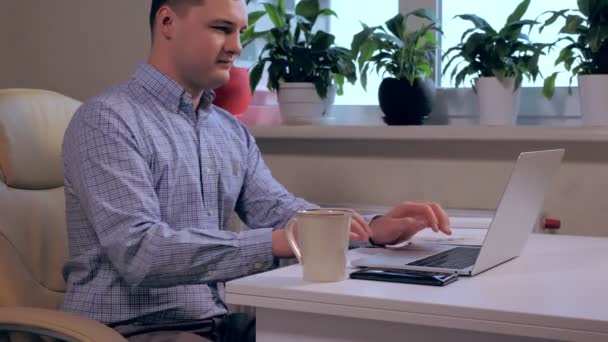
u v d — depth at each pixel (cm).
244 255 126
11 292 146
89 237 145
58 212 159
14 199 152
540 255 132
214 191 158
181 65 154
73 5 241
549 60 205
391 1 224
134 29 233
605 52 181
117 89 152
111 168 137
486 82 194
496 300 96
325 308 101
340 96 233
